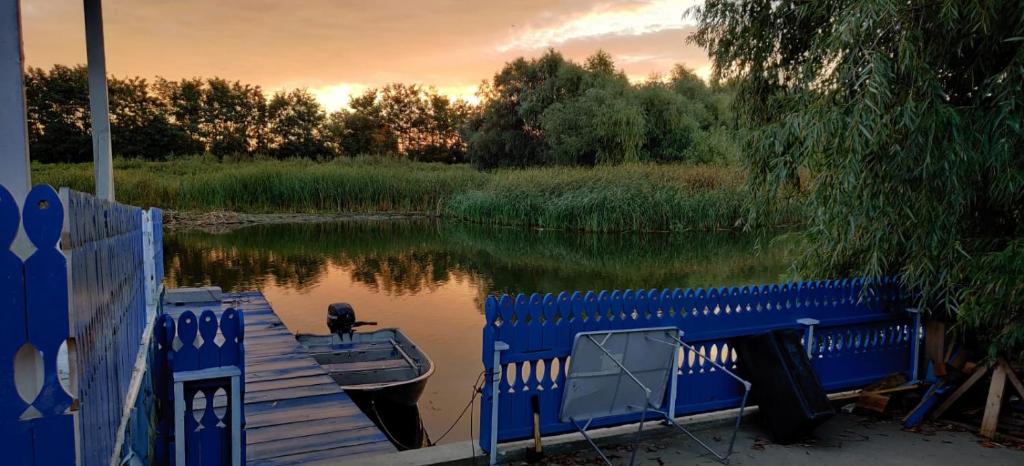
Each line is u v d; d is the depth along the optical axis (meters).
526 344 4.22
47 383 1.65
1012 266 4.54
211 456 3.59
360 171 36.88
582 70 47.78
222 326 3.64
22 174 2.92
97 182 5.61
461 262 19.48
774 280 15.89
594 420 4.44
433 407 7.50
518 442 4.37
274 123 67.56
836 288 5.43
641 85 47.34
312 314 12.52
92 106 5.59
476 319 12.01
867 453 4.41
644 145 42.69
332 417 5.70
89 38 5.57
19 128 2.91
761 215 7.25
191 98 63.25
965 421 5.05
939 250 5.13
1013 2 4.54
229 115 64.75
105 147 5.62
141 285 4.45
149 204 33.62
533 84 49.94
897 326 5.75
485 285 15.62
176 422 3.42
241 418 3.61
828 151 5.36
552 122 43.41
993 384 4.72
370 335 9.29
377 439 5.20
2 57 2.87
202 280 16.28
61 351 2.43
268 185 34.53
